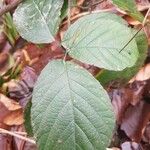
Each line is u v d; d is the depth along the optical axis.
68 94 0.24
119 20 0.29
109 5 0.45
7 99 0.43
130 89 0.45
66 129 0.23
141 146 0.43
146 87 0.45
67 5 0.33
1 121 0.42
